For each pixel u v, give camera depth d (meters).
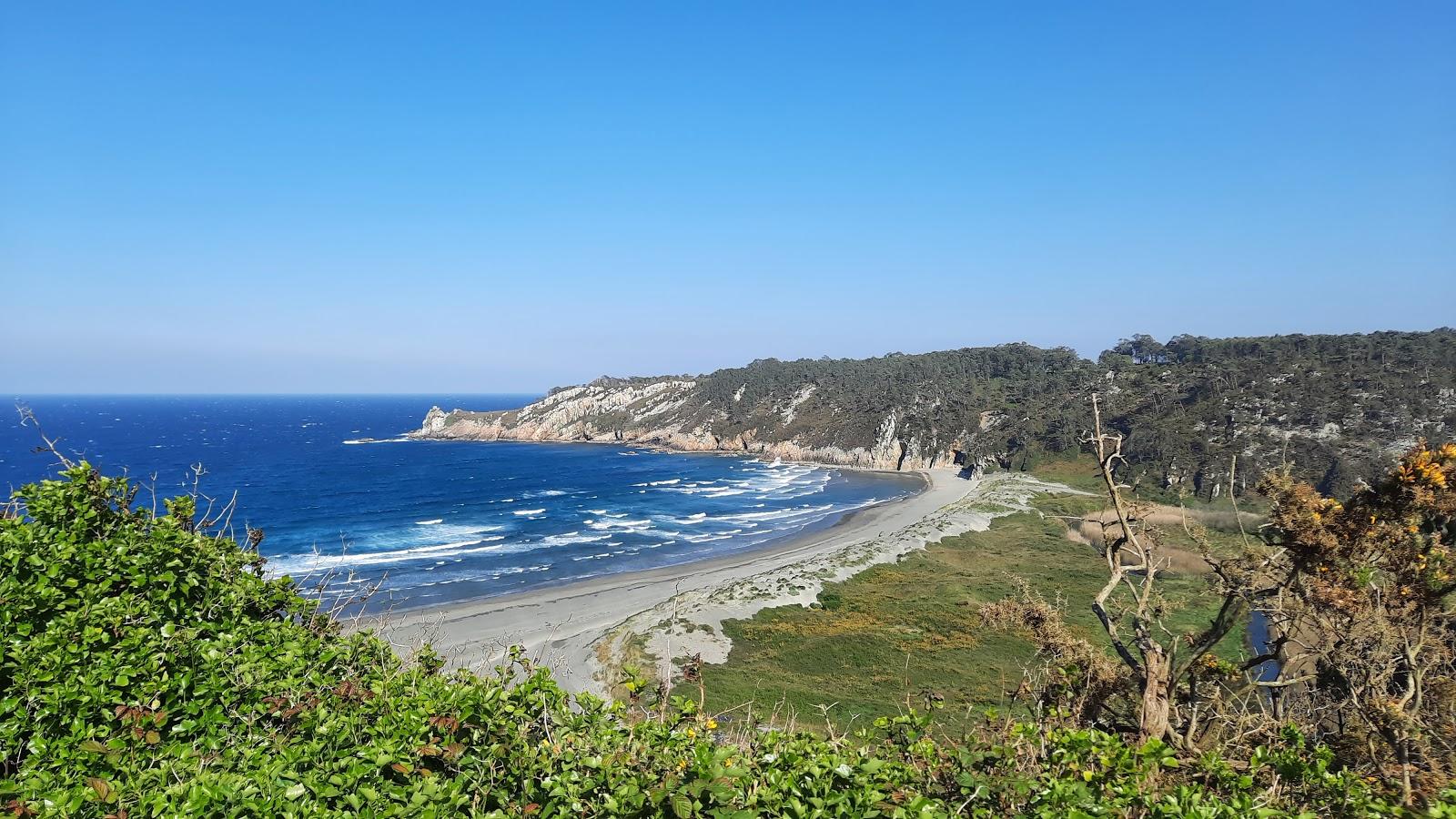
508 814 3.96
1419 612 7.30
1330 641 8.24
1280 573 7.81
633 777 4.23
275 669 5.43
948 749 5.21
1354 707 7.23
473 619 35.00
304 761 4.28
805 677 26.50
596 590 41.59
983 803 4.55
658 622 32.47
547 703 5.04
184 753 4.24
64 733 4.48
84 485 6.35
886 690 24.42
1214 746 7.44
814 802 3.98
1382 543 7.08
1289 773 5.20
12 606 5.16
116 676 4.71
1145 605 8.00
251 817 3.76
